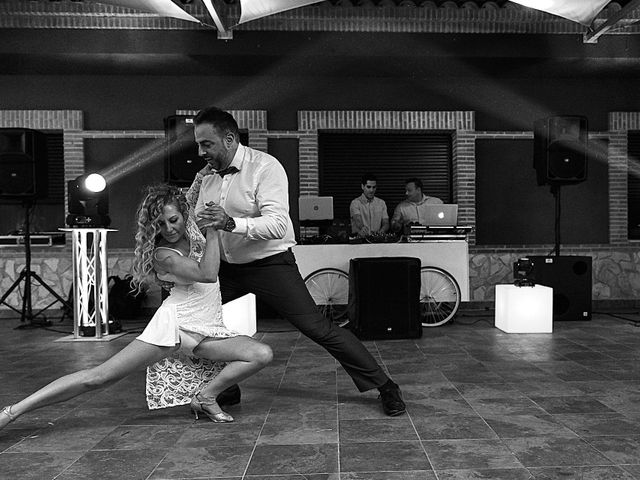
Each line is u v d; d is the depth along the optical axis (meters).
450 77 8.09
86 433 2.92
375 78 8.06
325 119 7.98
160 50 6.98
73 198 6.02
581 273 6.75
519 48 7.15
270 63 7.34
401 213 7.56
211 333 2.92
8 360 4.89
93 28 6.91
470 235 8.02
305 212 6.74
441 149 8.40
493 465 2.43
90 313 6.18
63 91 7.91
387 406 3.15
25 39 6.89
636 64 7.45
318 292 6.55
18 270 7.70
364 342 5.54
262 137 7.94
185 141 6.50
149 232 2.80
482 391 3.66
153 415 3.23
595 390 3.66
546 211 8.19
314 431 2.90
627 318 6.90
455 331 6.14
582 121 6.83
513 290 5.99
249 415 3.19
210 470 2.41
